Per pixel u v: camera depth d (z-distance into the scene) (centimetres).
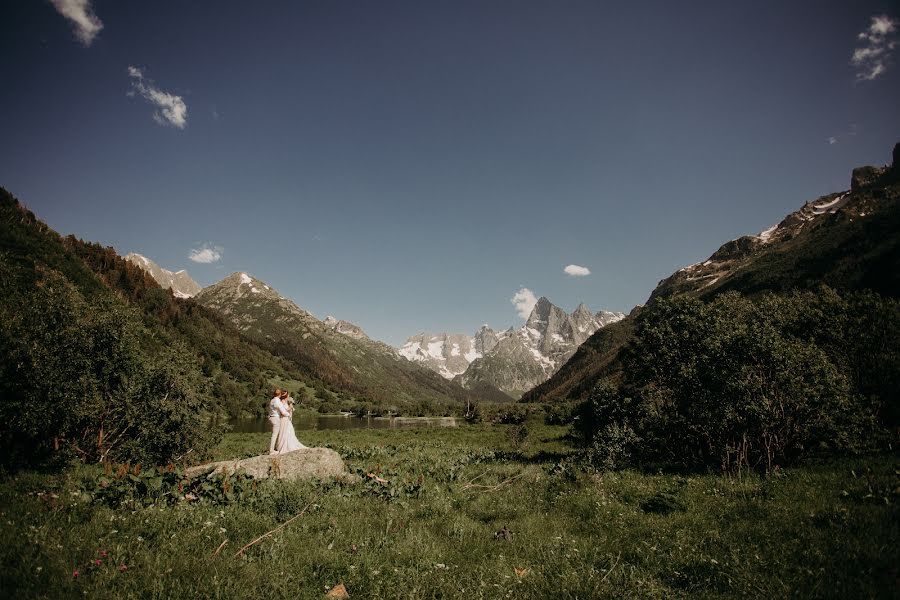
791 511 864
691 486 1248
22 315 1666
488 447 4228
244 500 1111
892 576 545
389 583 623
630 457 2050
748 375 1566
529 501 1283
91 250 18688
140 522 828
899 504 793
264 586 610
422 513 1111
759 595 541
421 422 14725
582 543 812
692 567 654
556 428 6425
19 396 1502
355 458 2917
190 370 2191
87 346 1781
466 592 598
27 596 519
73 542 682
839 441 1511
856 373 1867
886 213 16462
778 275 17600
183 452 2089
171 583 581
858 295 1986
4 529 694
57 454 1585
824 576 570
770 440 1559
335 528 909
